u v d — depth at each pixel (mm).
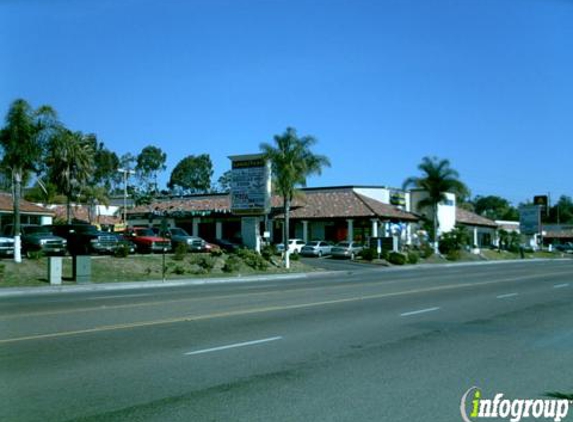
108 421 6453
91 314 15227
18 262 28781
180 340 11305
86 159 52188
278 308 16656
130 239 38875
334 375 8578
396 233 63531
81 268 27750
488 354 10164
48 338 11438
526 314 15609
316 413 6758
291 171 42688
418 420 6582
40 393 7559
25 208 50406
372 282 28422
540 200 100062
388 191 69438
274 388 7836
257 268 38656
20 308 16797
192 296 20844
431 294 21328
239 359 9617
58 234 35469
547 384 8203
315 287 25219
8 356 9750
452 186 62156
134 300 19328
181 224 69562
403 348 10664
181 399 7293
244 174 47031
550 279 30047
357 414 6742
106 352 10109
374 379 8359
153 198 76000
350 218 60719
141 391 7656
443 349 10602
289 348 10586
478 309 16703
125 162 110812
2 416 6629
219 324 13414
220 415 6664
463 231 68875
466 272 38562
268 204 46062
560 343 11273
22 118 29062
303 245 57906
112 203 87750
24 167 30109
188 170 117000
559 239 120062
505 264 54688
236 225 66500
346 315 15156
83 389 7754
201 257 37469
